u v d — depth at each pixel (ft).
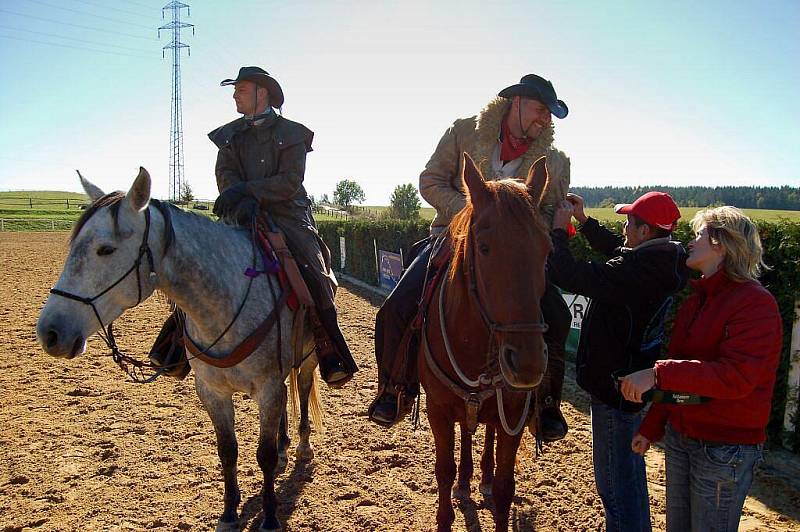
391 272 50.44
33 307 38.32
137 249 10.00
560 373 10.23
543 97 10.86
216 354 11.54
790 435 16.26
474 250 8.69
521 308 7.67
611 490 10.14
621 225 23.41
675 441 8.63
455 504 13.24
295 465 15.37
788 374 16.31
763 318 7.53
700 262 8.16
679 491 8.64
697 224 8.33
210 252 11.25
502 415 9.18
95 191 10.66
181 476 14.65
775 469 15.40
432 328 10.36
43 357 26.27
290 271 12.56
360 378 24.00
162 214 10.61
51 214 182.91
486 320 8.34
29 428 17.71
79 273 9.41
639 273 9.26
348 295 49.08
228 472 12.27
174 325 13.46
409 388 11.05
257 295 11.84
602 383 9.87
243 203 12.47
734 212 7.98
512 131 11.54
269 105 13.58
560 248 9.98
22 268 59.47
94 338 30.35
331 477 14.67
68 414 19.06
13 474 14.53
